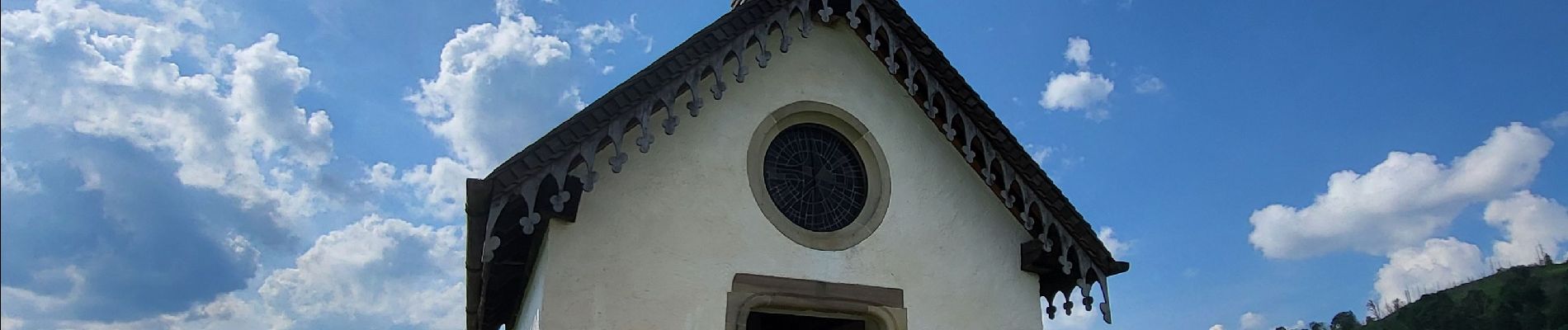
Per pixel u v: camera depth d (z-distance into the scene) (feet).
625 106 29.71
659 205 32.30
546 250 30.25
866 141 37.42
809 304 33.32
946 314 35.83
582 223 30.78
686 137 33.73
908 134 38.52
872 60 39.22
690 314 31.37
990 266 37.78
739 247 33.09
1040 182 36.11
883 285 35.04
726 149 34.30
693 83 31.19
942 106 36.70
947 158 38.93
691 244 32.32
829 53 38.27
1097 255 36.94
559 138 28.60
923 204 37.42
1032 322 37.70
